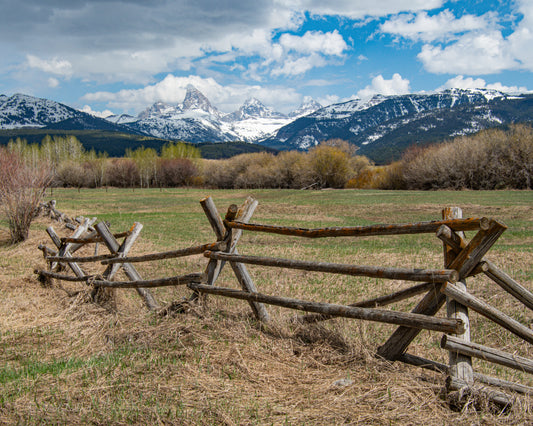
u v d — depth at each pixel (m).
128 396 3.97
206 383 4.13
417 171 63.06
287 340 5.00
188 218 29.33
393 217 29.38
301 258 12.95
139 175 96.88
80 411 3.72
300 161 80.69
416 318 4.00
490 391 3.54
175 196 59.66
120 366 4.63
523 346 5.40
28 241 17.58
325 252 14.00
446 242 4.01
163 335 5.29
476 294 7.75
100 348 5.43
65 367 4.79
